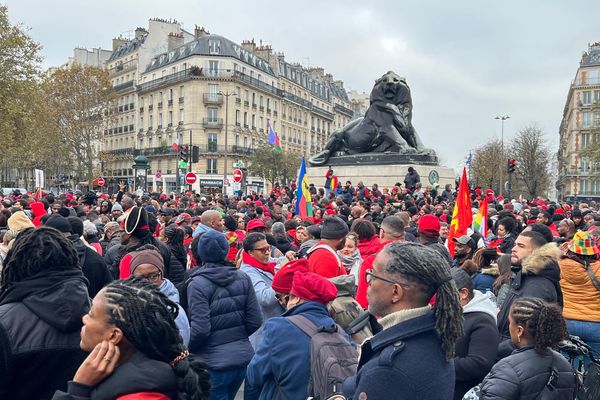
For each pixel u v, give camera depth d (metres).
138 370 2.29
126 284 2.47
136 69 81.31
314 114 95.62
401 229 6.58
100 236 10.88
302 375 3.47
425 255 2.72
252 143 75.19
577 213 12.77
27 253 3.01
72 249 3.17
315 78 101.75
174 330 2.42
